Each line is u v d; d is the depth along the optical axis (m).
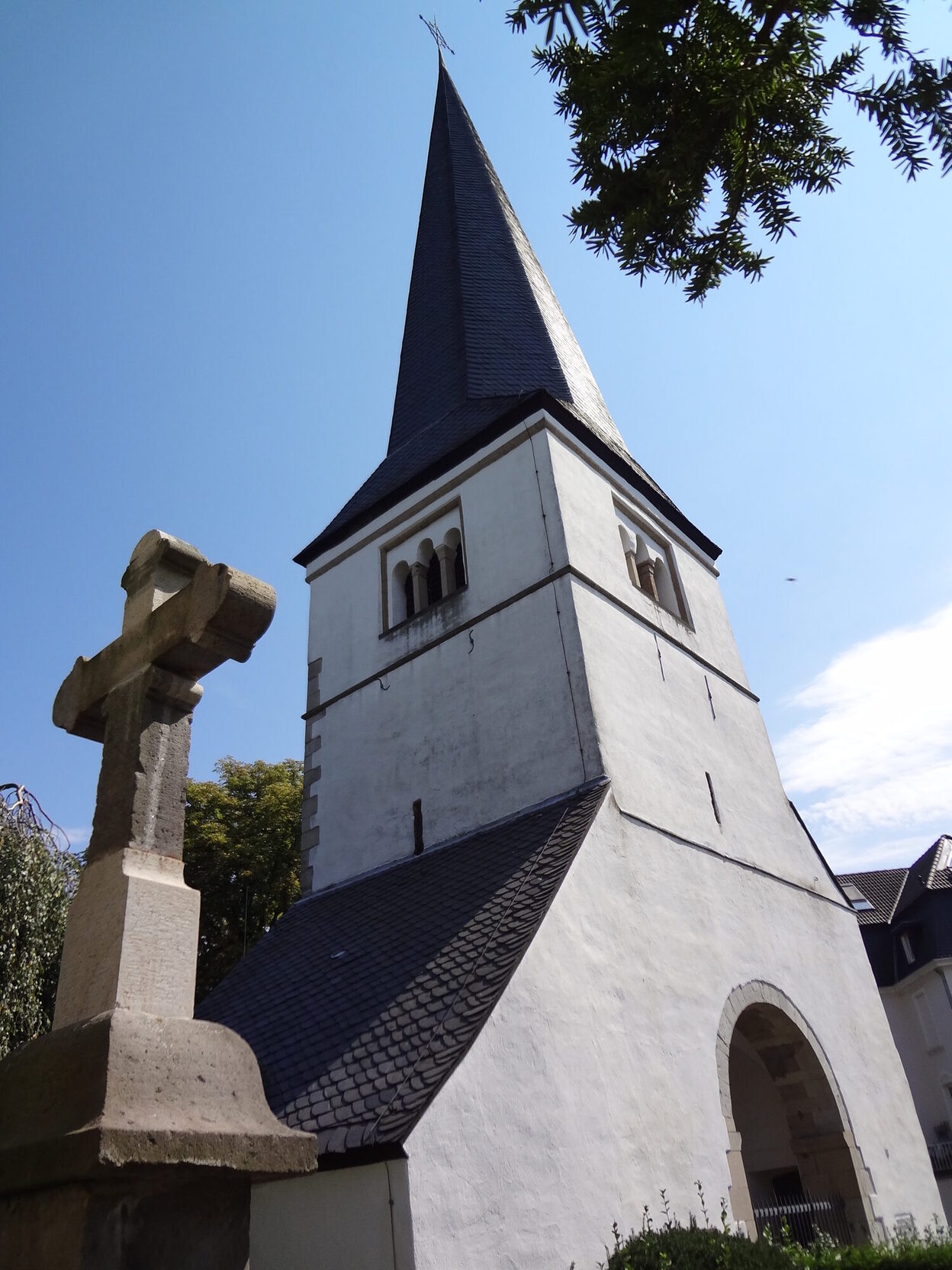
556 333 21.19
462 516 16.61
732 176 5.77
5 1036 9.74
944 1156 23.69
